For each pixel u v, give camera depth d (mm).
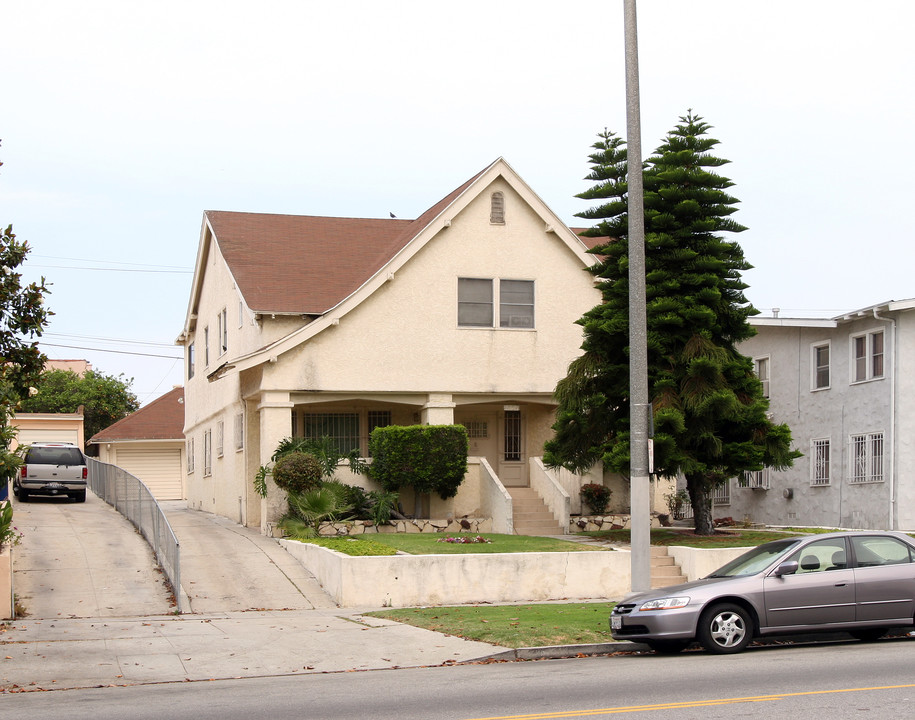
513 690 11062
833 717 9164
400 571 19297
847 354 30797
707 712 9477
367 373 26547
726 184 23078
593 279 28344
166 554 20375
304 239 31391
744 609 13516
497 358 27500
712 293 22188
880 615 13859
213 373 28078
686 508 33281
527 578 20094
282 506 25625
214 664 13742
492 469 27969
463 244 27469
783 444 22844
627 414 23203
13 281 14242
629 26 15570
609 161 23500
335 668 13523
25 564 21172
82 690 12227
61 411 58625
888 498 28500
